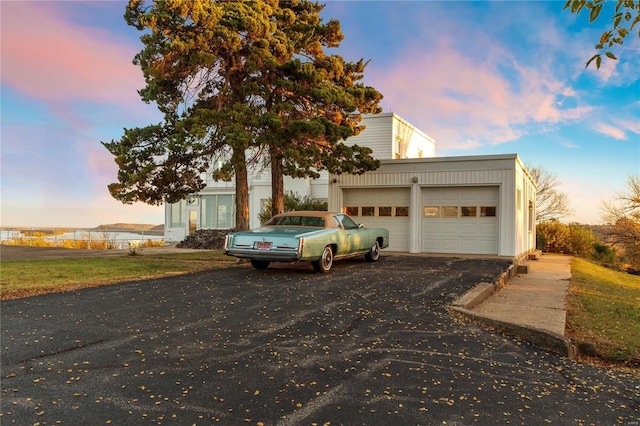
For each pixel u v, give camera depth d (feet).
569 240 99.35
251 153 53.98
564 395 12.78
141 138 41.83
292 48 42.63
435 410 11.30
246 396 11.91
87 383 12.71
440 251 52.60
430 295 25.63
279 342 16.66
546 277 39.58
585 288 33.88
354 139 72.02
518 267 41.98
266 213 70.69
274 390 12.32
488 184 50.19
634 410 11.96
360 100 48.24
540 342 17.84
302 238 30.94
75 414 10.82
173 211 92.43
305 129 38.68
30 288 27.25
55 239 84.33
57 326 18.69
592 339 18.06
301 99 44.52
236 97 43.14
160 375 13.34
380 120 70.85
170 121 43.75
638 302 30.30
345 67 50.14
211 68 41.73
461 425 10.55
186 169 44.93
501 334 18.93
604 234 110.83
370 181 55.72
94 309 21.72
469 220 51.57
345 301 23.72
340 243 35.27
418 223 53.21
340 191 57.31
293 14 45.93
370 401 11.71
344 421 10.56
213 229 80.89
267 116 38.34
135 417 10.68
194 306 22.36
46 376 13.23
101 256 53.72
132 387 12.44
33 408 11.12
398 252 54.34
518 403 11.99
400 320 20.17
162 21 35.73
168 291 26.16
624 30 11.06
